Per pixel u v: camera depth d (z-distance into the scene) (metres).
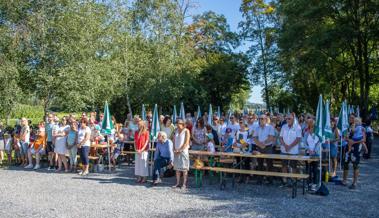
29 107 19.70
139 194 10.07
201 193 10.26
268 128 11.70
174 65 32.53
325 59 28.97
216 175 13.02
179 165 10.95
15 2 16.98
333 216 7.99
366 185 11.45
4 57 16.55
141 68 31.27
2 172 13.73
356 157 10.86
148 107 33.97
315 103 39.97
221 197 9.75
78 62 18.61
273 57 39.31
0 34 16.58
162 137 11.38
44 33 17.38
